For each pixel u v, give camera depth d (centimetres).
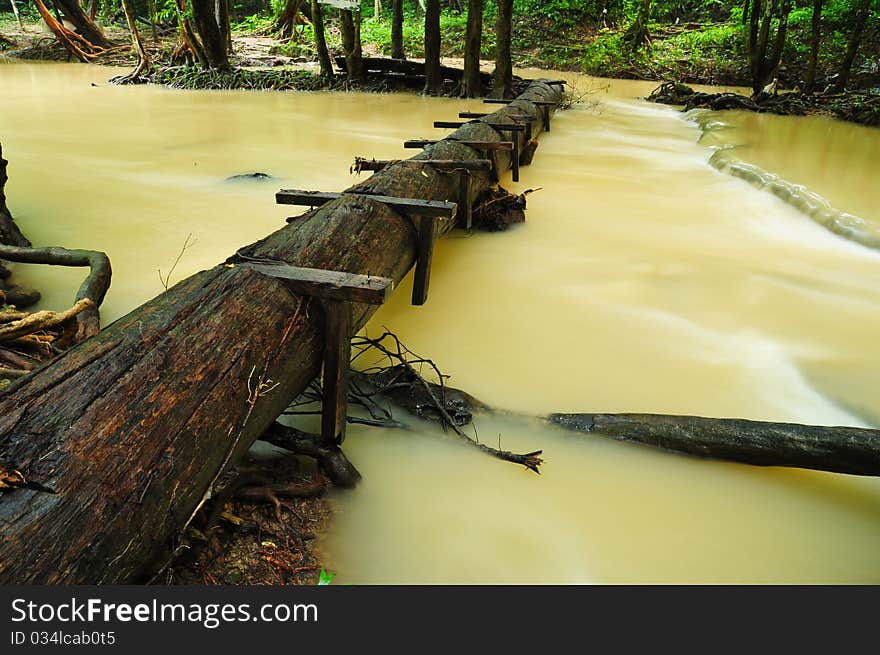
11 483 175
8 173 848
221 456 232
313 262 330
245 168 906
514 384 387
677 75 2220
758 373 411
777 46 1727
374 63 1928
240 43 2700
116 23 3128
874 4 1884
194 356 234
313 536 259
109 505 187
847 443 291
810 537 276
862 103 1421
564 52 2500
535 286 536
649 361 421
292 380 278
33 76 2094
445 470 306
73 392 202
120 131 1183
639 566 257
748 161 938
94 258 452
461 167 570
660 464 316
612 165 1001
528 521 278
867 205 714
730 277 564
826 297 528
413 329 450
